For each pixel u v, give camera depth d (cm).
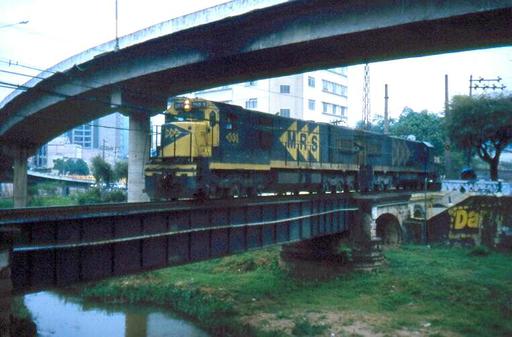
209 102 2583
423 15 2461
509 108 5166
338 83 9100
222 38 3212
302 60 3300
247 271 3819
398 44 2892
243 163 2767
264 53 3133
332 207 3366
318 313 2739
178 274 3731
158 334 2561
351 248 3631
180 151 2472
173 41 3416
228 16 2989
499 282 3155
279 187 3206
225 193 2678
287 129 3225
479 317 2572
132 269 1906
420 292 3028
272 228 2703
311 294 3111
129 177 4219
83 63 3878
